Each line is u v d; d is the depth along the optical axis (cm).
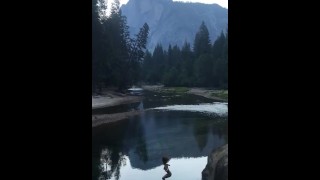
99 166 1547
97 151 1859
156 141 2109
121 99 4653
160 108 3772
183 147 1944
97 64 4981
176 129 2506
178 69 8012
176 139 2159
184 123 2766
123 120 2970
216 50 7288
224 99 4853
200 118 3017
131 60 6894
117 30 6156
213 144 2003
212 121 2841
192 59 7819
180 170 1470
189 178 1341
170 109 3669
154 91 6488
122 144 2039
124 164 1590
